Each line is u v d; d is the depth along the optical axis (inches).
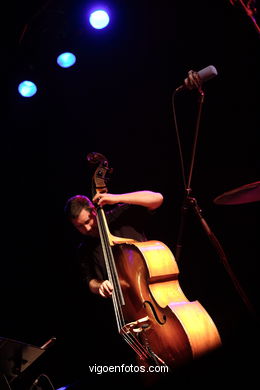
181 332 95.9
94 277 132.1
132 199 122.5
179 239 135.2
